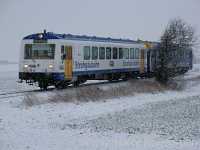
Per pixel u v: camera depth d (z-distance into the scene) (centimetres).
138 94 2733
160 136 1405
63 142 1300
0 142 1282
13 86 3328
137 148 1221
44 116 1812
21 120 1697
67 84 2916
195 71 5694
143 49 3875
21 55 2862
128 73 3712
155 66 3338
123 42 3597
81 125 1616
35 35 2825
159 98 2603
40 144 1266
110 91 2572
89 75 3134
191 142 1309
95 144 1274
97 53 3195
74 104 2186
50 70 2769
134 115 1858
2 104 2116
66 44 2831
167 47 3331
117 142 1307
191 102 2361
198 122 1669
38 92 2584
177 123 1647
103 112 1967
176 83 3297
